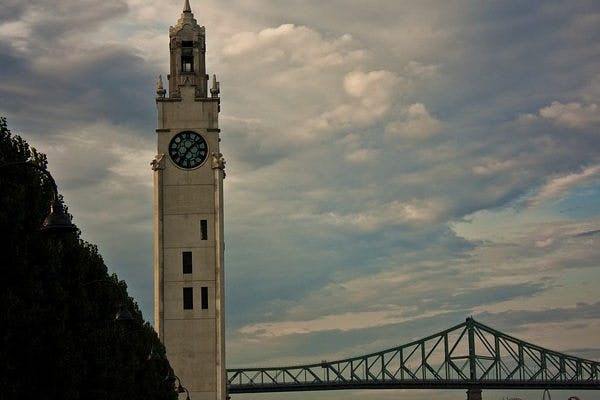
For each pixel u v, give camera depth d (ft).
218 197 543.39
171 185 543.80
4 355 253.03
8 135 277.03
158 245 540.52
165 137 546.26
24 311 257.75
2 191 266.36
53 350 272.31
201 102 548.72
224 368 537.24
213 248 541.75
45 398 270.87
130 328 408.26
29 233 271.90
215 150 547.08
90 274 352.90
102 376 318.65
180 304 538.06
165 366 453.17
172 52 557.74
